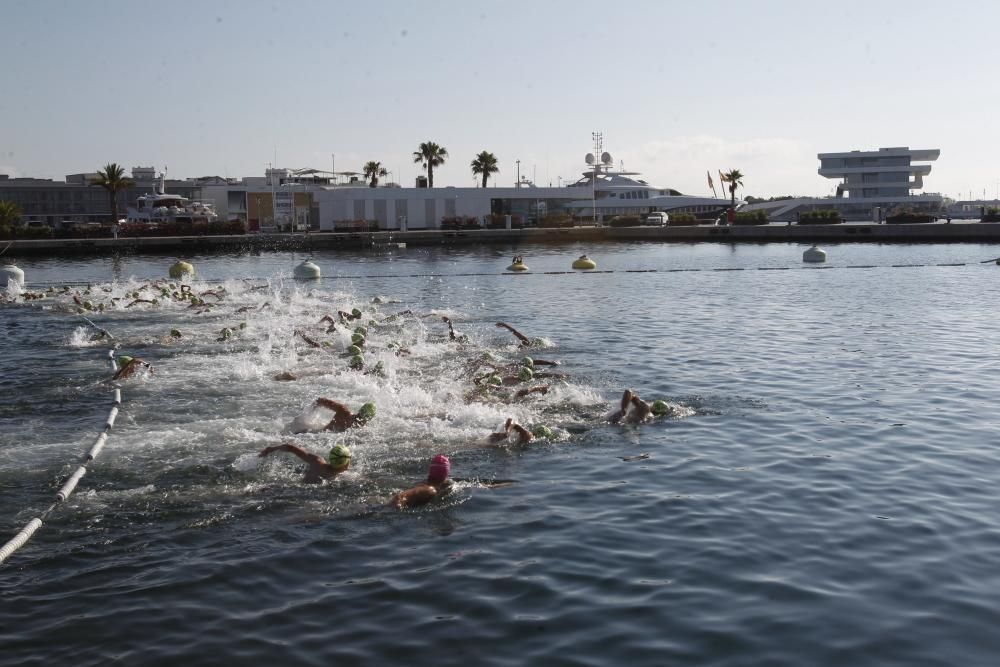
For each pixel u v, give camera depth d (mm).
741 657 6406
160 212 88812
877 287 36656
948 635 6680
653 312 28469
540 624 6965
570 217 91125
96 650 6691
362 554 8461
